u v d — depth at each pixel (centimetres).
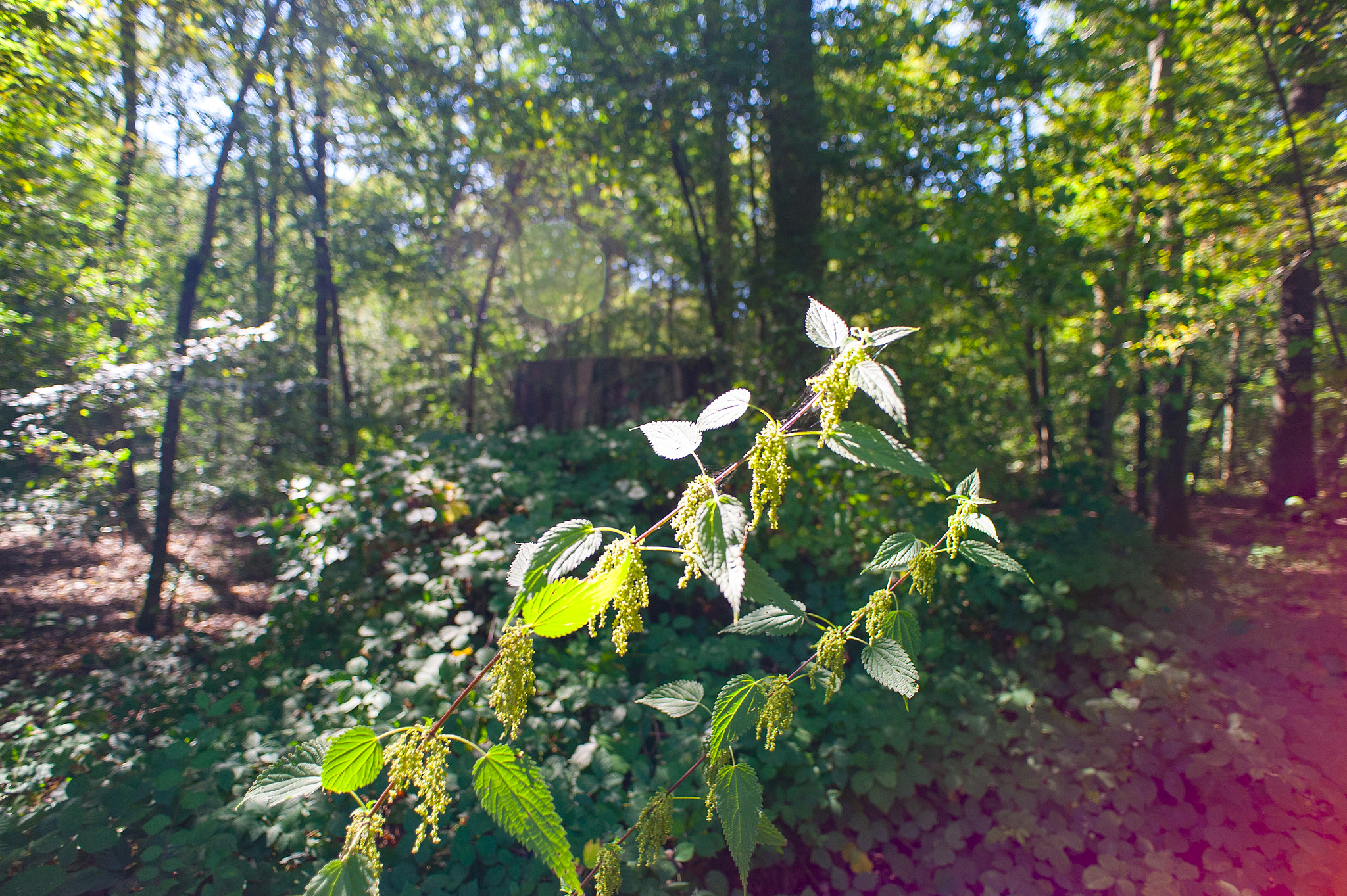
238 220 1295
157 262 966
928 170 770
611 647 339
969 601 378
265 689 365
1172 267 602
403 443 585
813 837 286
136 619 759
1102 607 380
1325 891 236
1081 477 496
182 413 783
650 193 1171
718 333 1005
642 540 81
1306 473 933
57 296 689
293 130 1145
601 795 273
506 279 1522
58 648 672
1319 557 482
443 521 432
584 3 898
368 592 406
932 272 640
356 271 1198
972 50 685
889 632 107
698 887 268
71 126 721
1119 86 803
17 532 674
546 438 541
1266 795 274
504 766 77
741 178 1183
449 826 245
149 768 262
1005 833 287
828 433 78
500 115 1012
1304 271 582
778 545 422
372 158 1129
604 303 1528
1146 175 625
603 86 912
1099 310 648
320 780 83
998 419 723
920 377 668
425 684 289
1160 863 261
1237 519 998
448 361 1530
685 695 138
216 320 645
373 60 998
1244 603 375
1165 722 295
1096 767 298
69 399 581
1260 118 637
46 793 294
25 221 658
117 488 880
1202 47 671
